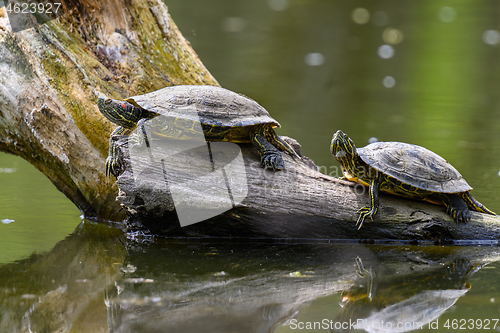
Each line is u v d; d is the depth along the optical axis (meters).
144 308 5.36
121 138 7.52
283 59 23.72
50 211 9.13
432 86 19.97
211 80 10.24
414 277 6.24
